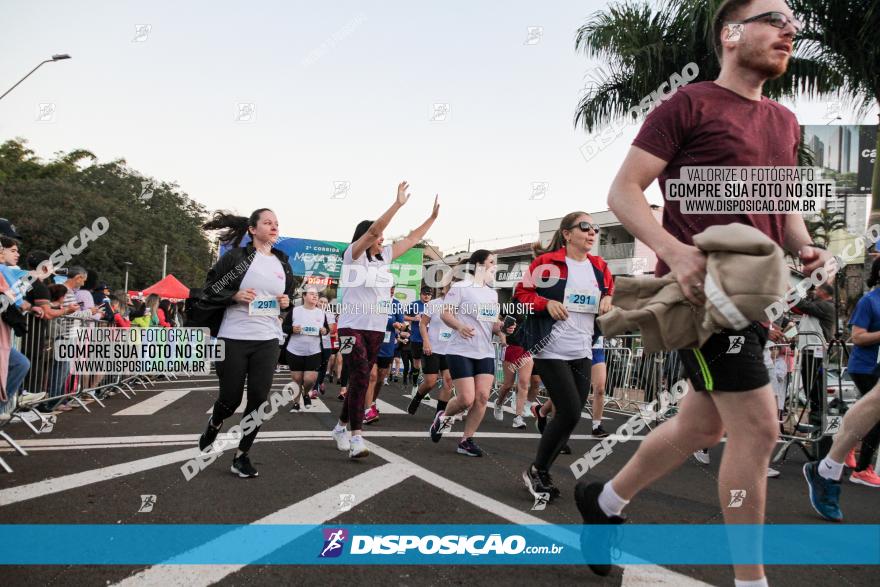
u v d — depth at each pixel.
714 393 1.89
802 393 5.77
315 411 8.27
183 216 50.06
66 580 2.24
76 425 6.27
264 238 4.37
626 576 2.43
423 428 6.93
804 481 4.71
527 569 2.49
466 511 3.33
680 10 11.05
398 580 2.34
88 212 42.53
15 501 3.30
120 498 3.40
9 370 5.14
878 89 9.77
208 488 3.69
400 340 12.59
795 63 10.12
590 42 11.95
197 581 2.27
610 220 24.77
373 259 5.02
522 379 7.34
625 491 2.27
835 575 2.53
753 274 1.58
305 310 8.25
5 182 45.72
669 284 1.88
